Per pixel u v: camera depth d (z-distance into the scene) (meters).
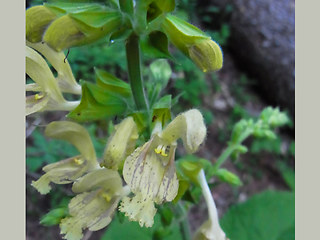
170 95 0.06
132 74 0.06
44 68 0.06
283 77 0.21
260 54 0.22
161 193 0.05
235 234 0.10
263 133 0.08
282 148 0.18
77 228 0.06
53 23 0.05
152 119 0.06
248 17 0.23
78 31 0.05
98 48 0.13
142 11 0.05
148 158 0.05
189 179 0.06
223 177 0.07
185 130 0.05
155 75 0.07
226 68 0.22
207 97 0.19
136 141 0.06
